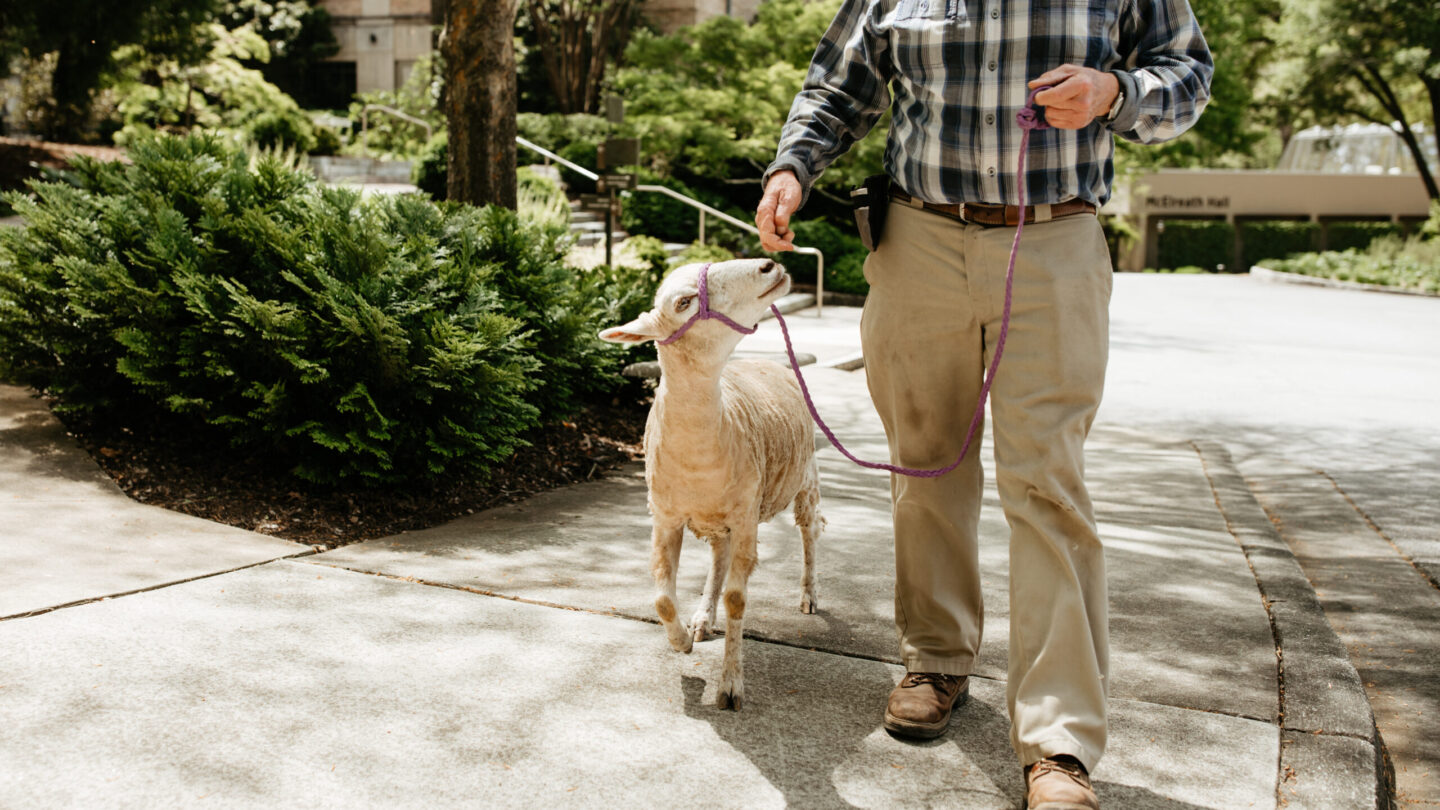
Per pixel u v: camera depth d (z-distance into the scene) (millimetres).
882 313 2998
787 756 2830
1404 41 30344
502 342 5207
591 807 2549
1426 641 4258
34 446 5105
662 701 3117
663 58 22906
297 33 30656
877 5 2967
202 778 2586
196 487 4852
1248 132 32094
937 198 2830
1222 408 9438
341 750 2750
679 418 2912
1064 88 2453
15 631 3301
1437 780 3176
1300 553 5430
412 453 5035
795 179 2895
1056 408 2670
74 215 5562
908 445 3043
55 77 16578
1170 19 2783
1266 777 2789
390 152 23594
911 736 2924
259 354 4922
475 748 2797
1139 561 4684
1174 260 38594
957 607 3055
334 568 4098
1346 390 10484
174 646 3287
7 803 2439
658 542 3164
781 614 3893
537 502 5277
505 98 7312
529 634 3557
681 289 2785
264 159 5871
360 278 5004
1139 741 2975
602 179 11336
